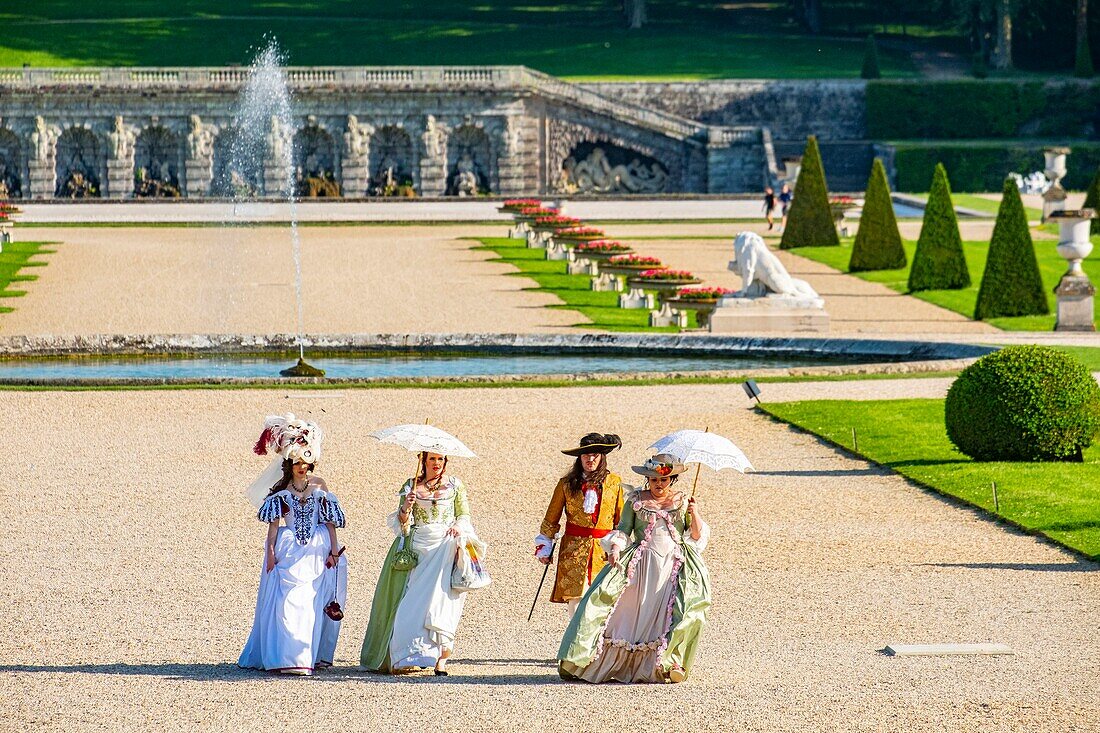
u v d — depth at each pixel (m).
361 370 121.81
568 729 39.44
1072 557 59.44
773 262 142.62
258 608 46.47
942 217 173.25
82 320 146.50
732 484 74.69
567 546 49.53
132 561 59.56
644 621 44.50
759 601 53.50
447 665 46.50
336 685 43.94
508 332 134.38
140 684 43.81
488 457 81.38
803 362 126.19
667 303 144.75
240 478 75.88
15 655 47.19
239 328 141.62
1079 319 141.75
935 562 58.84
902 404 96.75
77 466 78.75
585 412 95.94
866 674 44.16
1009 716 40.09
